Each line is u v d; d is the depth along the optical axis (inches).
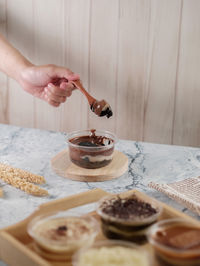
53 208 26.9
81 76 55.2
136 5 50.1
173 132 54.5
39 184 32.9
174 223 23.5
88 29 52.7
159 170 36.0
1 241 23.5
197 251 20.8
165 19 49.8
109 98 55.2
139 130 55.7
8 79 58.9
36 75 43.6
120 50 52.5
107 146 34.5
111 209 25.3
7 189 31.8
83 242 22.1
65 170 34.5
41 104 58.8
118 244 21.2
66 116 58.2
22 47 56.2
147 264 19.8
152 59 51.8
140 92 53.7
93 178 33.6
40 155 39.0
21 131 45.7
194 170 35.9
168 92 52.8
